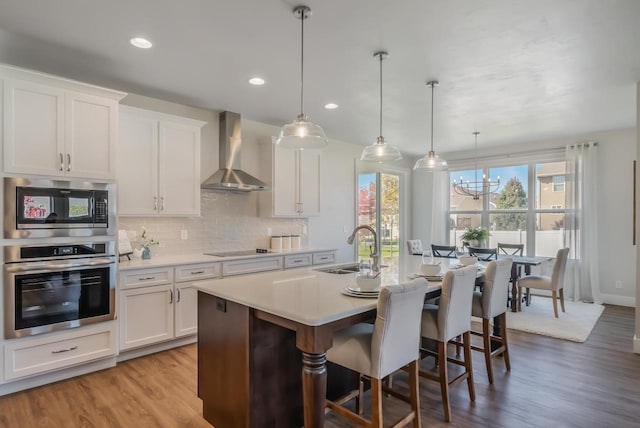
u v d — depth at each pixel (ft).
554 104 13.60
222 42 8.79
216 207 14.93
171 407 8.18
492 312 9.66
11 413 7.89
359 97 12.80
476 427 7.44
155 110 13.07
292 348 7.24
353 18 7.73
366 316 6.42
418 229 25.21
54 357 9.17
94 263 9.72
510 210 21.57
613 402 8.46
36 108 8.92
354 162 21.24
